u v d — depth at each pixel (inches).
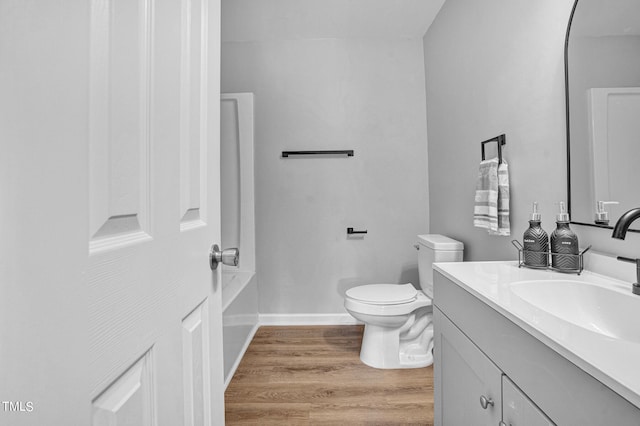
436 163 102.0
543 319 27.5
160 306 22.2
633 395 17.5
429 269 85.5
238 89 112.6
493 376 33.0
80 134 14.9
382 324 80.5
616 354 21.5
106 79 16.7
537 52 53.7
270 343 96.3
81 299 14.9
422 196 111.0
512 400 29.5
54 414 13.4
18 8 12.0
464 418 40.3
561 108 49.0
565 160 48.4
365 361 83.4
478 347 36.6
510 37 61.1
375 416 62.8
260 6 94.3
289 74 111.9
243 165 109.6
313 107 111.7
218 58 33.8
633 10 37.9
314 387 72.7
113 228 17.4
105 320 16.5
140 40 20.0
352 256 111.7
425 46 109.3
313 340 98.2
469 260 80.2
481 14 71.8
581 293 37.9
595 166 42.9
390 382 74.7
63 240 13.9
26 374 12.3
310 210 111.9
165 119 22.9
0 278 11.5
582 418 21.4
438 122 99.3
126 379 18.6
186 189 26.5
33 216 12.6
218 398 33.6
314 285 112.1
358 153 111.5
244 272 107.8
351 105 111.3
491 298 33.4
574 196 46.5
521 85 58.0
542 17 52.3
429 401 67.5
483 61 71.2
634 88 37.6
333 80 111.3
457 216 87.0
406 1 92.7
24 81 12.2
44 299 13.0
